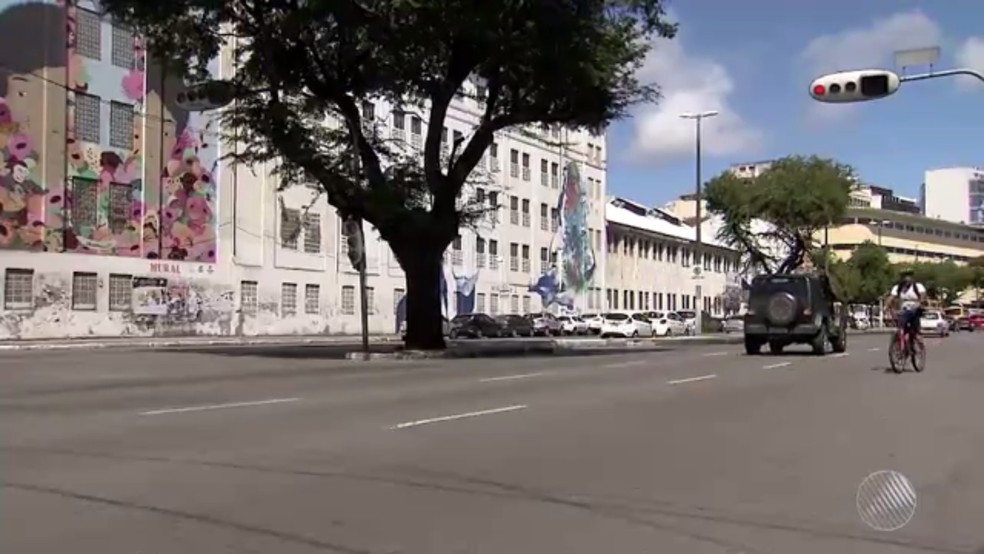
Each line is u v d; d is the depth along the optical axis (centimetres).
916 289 2177
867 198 15125
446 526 706
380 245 5806
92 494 790
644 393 1645
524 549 649
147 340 4078
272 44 2733
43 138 3981
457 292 6303
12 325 3872
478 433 1151
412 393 1623
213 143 4650
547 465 949
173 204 4491
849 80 1931
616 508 770
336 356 2848
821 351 2958
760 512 766
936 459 1016
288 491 812
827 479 901
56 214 4031
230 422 1230
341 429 1170
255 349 3362
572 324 5953
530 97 2988
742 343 4316
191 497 784
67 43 4069
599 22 2750
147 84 4378
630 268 8419
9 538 657
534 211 7275
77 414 1309
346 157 2884
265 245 4962
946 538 701
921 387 1791
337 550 639
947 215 17862
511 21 2620
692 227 10212
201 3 2659
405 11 2447
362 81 2883
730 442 1110
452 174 3000
